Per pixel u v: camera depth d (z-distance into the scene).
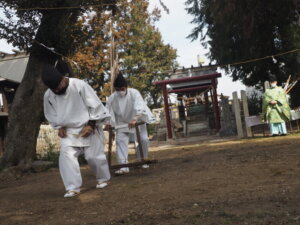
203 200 4.23
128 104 7.99
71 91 5.42
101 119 5.68
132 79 39.84
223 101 19.23
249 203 3.84
